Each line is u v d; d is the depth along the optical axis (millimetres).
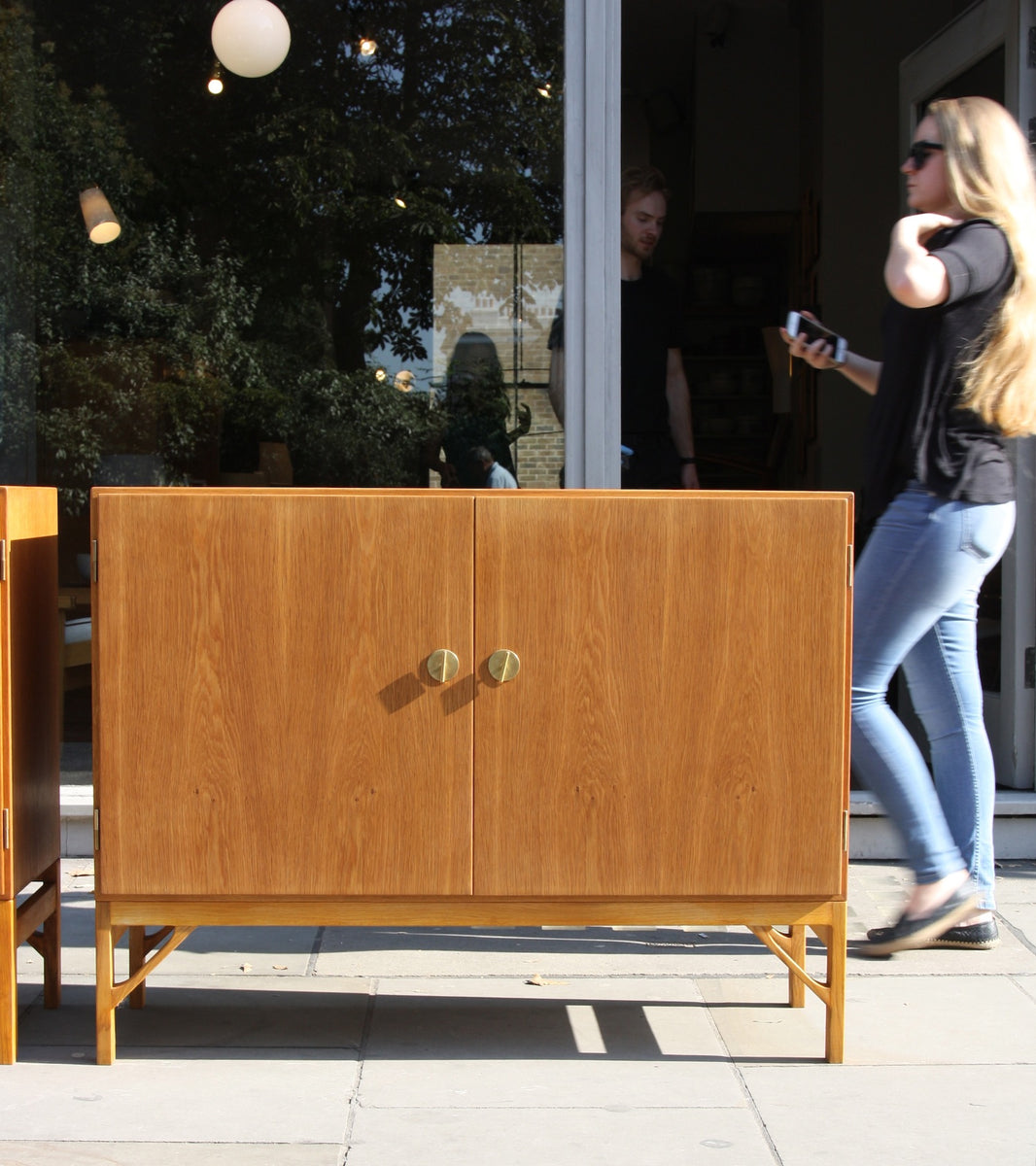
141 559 1978
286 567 1983
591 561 1994
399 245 3723
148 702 1987
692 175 7406
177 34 3873
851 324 6254
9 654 2016
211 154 3854
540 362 3480
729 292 7590
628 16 6961
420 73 3680
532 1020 2271
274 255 3844
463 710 1999
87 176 3885
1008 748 3387
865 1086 1993
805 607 2006
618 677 2004
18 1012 2291
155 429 3881
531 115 3449
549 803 2010
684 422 3893
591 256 3188
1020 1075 2041
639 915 2037
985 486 2268
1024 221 2275
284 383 3822
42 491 2201
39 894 2246
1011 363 2230
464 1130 1835
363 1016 2283
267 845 2000
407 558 1986
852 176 6203
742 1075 2039
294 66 3738
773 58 7039
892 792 2400
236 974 2508
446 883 2010
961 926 2639
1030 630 3350
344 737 1994
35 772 2162
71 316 3885
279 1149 1770
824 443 6270
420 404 3680
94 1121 1854
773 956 2629
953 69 3836
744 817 2020
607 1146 1790
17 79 3877
